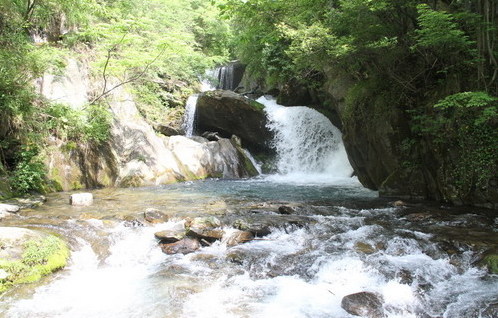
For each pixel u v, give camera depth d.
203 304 4.54
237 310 4.40
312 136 15.51
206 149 14.86
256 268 5.50
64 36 12.88
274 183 13.19
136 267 5.71
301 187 12.14
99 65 11.54
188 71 18.17
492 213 7.61
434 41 7.19
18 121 10.24
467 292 4.64
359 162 11.05
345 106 10.73
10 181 9.53
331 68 11.22
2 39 9.26
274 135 16.50
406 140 9.36
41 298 4.61
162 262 5.81
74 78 12.22
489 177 7.78
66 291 4.83
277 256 5.76
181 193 10.91
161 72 16.31
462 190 8.26
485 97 6.38
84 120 10.92
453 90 8.24
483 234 6.28
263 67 18.20
